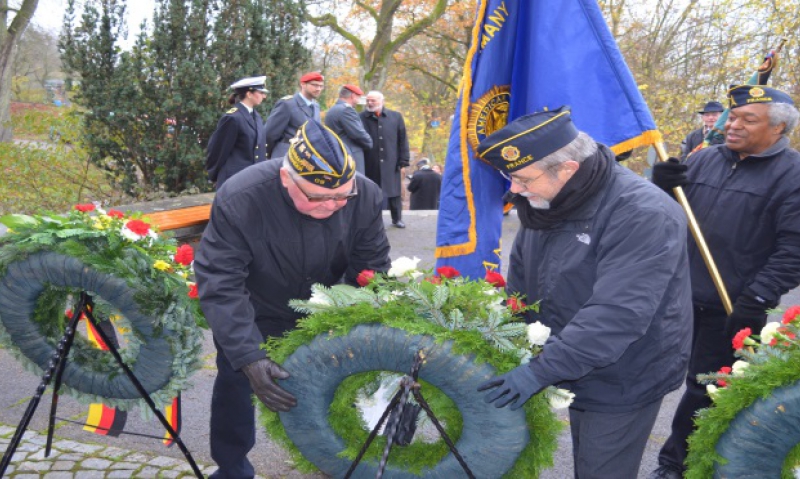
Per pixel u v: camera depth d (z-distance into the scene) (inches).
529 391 72.2
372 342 77.4
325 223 93.6
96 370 107.0
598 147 78.7
